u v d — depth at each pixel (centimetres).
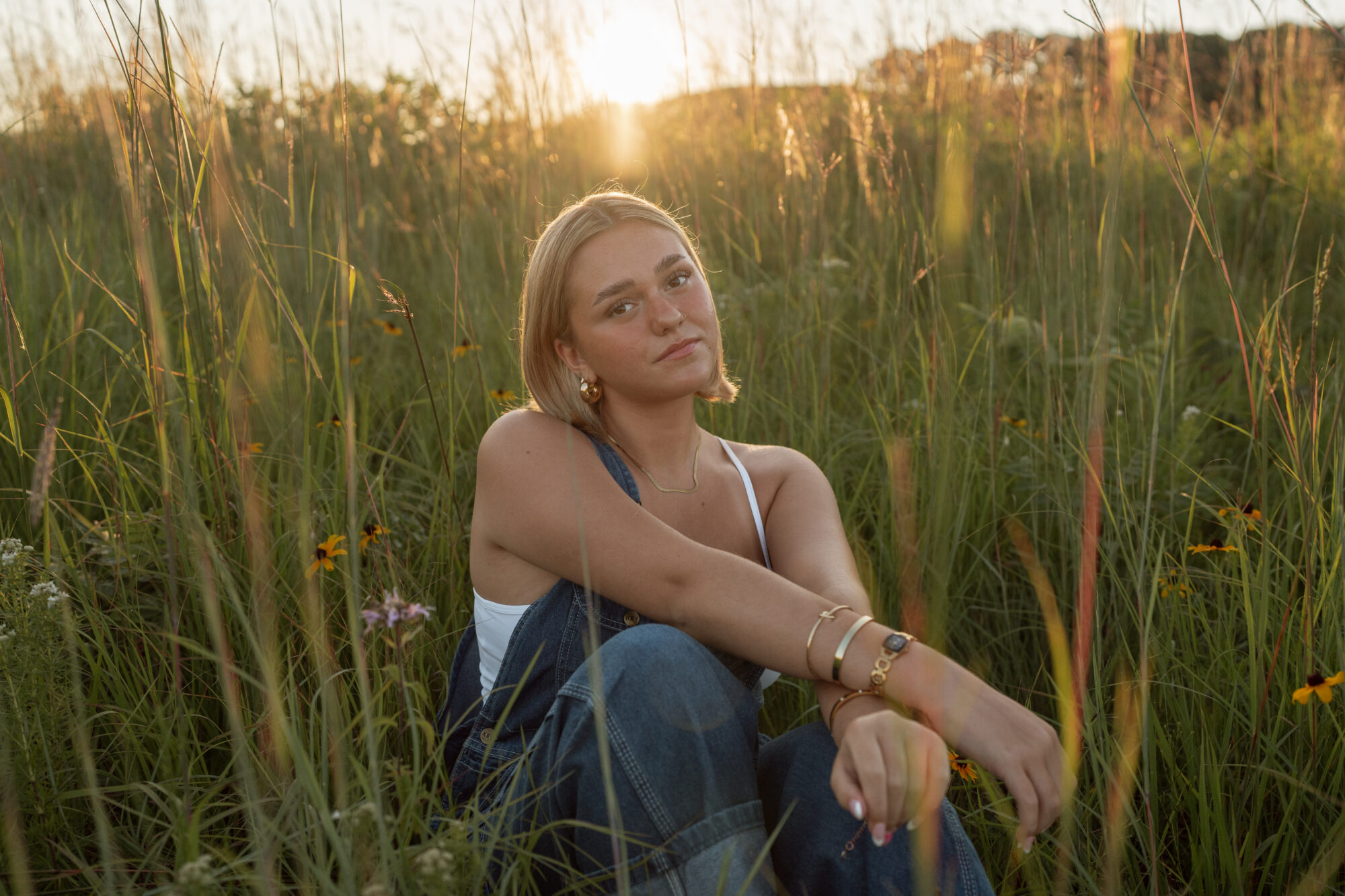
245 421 163
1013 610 214
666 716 124
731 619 138
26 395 234
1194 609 186
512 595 155
